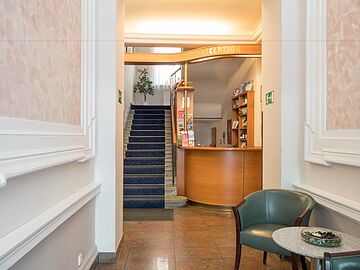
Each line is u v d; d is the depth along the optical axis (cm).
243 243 269
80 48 269
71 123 245
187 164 626
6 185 143
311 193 290
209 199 571
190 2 481
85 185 284
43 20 189
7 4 146
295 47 329
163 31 610
